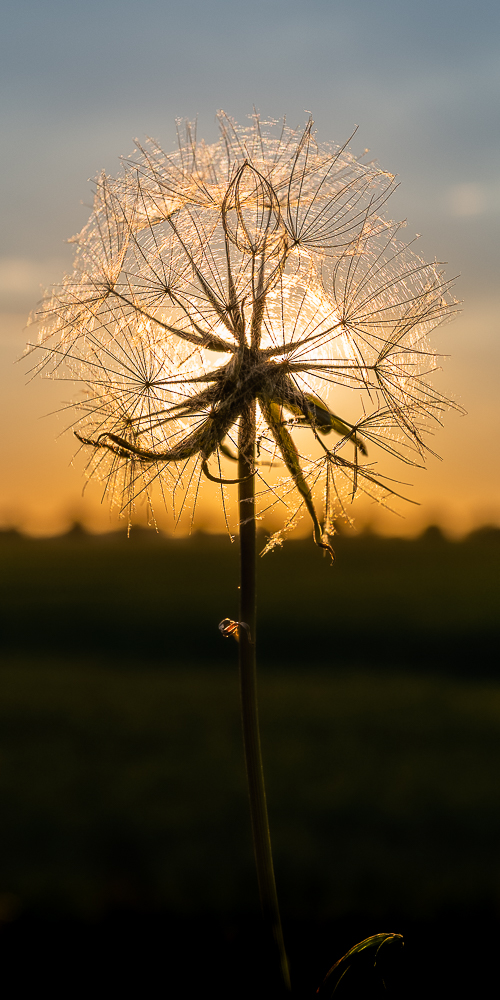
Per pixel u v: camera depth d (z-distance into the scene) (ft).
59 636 47.47
